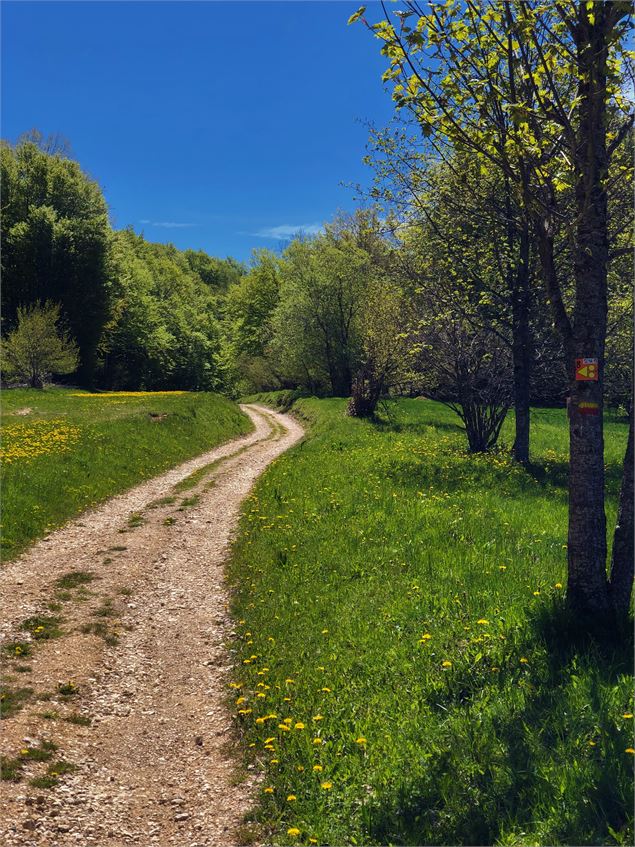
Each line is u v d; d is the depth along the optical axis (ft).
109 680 31.96
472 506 53.26
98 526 61.00
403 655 28.35
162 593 44.55
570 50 27.32
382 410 158.20
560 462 82.02
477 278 72.90
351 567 41.57
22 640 35.22
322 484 68.49
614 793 17.67
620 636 26.04
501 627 28.37
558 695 22.35
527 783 18.98
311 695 27.20
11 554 50.44
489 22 27.25
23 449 81.76
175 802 22.39
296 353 229.04
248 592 42.42
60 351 196.75
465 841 17.57
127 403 145.07
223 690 30.42
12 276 214.48
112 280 248.73
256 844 19.76
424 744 21.88
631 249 28.14
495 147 27.73
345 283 218.59
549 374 84.28
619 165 28.53
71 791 22.58
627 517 27.45
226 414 162.30
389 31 27.22
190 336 313.73
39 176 227.61
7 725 26.12
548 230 29.27
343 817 19.79
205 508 69.31
